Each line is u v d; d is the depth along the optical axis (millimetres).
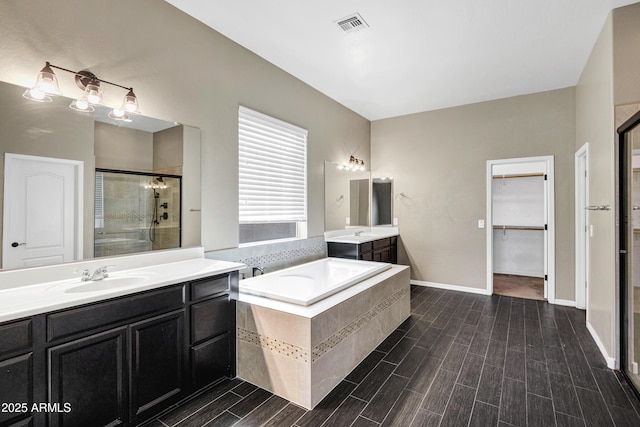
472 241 4660
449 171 4832
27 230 1784
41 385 1417
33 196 1808
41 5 1835
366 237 4523
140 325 1759
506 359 2580
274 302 2254
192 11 2568
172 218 2508
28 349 1380
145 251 2334
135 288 1717
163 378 1875
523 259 5812
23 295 1593
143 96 2320
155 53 2391
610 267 2480
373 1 2398
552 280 4105
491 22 2664
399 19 2627
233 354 2309
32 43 1804
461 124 4738
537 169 5648
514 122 4363
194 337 2039
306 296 2260
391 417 1868
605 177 2621
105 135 2111
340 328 2268
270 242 3459
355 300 2471
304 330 1976
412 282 5152
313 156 4094
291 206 3752
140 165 2305
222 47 2896
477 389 2156
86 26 2020
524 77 3758
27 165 1786
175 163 2529
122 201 2203
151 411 1819
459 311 3801
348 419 1852
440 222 4906
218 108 2861
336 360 2215
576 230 3924
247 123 3203
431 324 3371
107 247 2127
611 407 1957
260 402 2014
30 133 1796
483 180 4578
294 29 2797
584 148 3396
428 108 4895
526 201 5773
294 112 3760
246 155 3195
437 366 2469
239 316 2303
